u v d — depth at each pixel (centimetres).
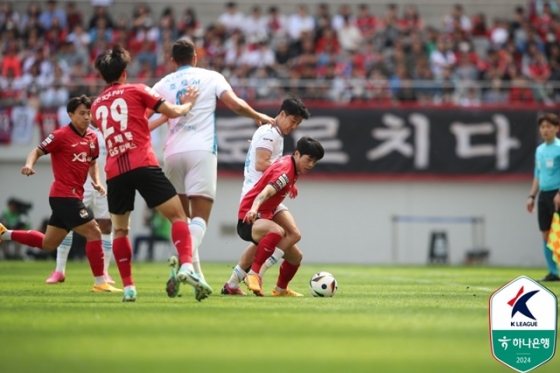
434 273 5525
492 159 7719
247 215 2753
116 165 2367
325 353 1552
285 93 7850
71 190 3106
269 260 2930
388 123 7725
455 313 2250
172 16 8500
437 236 7888
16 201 7344
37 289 3331
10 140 7588
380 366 1427
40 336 1750
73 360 1467
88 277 4366
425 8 9012
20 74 8069
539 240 7931
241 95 7806
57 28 8462
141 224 7731
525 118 7694
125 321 2006
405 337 1756
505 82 7950
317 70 8019
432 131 7731
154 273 4962
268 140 2967
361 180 7825
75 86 7662
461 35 8500
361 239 7931
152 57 8125
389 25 8412
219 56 8162
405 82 7938
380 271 5806
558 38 8500
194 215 2670
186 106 2464
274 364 1438
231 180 7819
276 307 2408
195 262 2619
